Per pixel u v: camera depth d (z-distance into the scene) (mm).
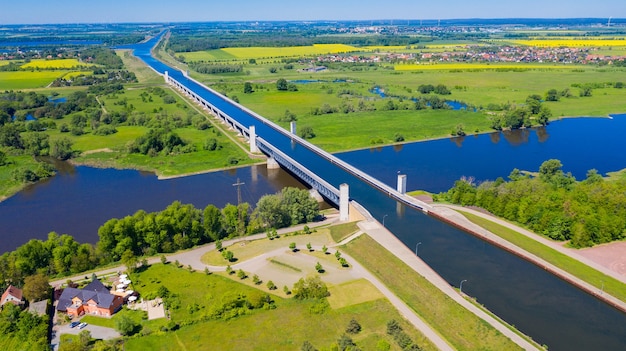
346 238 185625
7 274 158125
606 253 170375
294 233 192250
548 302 147625
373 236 183500
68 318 140625
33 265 164625
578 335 133000
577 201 196375
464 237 189875
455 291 148000
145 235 179375
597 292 149125
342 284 154000
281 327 134125
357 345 125312
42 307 143500
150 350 126625
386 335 129250
